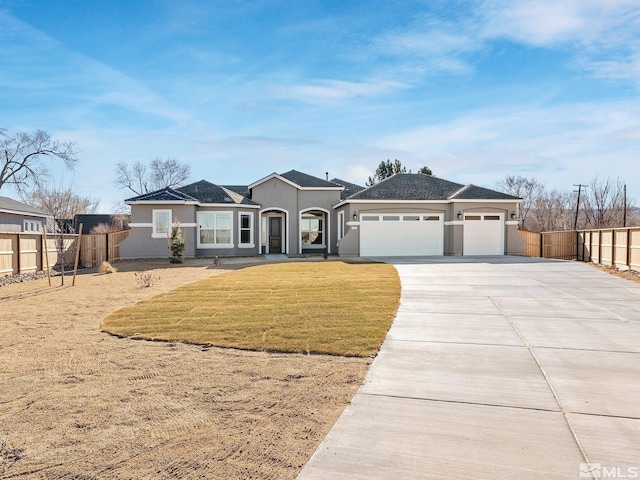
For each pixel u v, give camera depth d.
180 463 3.32
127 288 12.58
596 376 5.05
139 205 22.94
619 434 3.65
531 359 5.70
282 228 27.05
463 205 22.94
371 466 3.24
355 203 23.14
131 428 3.92
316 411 4.23
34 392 4.79
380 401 4.43
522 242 23.20
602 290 10.93
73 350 6.39
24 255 16.50
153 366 5.65
